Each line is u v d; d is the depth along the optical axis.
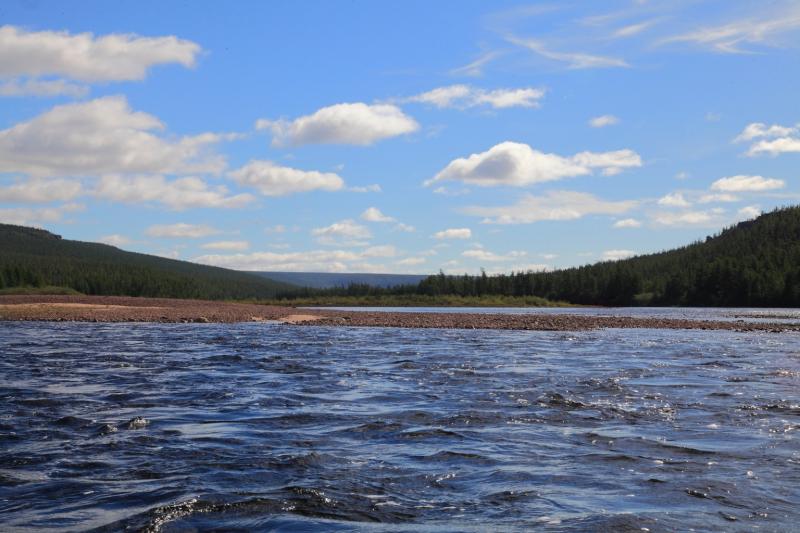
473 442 10.45
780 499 7.76
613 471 8.88
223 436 10.73
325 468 8.90
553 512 7.26
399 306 134.75
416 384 16.72
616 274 154.75
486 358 23.16
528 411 13.03
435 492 7.94
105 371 18.84
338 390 15.69
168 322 45.03
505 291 166.88
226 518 6.96
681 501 7.68
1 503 7.41
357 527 6.73
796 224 179.00
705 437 10.88
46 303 58.38
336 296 165.38
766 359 23.22
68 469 8.77
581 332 38.72
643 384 16.80
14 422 11.66
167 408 13.20
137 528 6.66
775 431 11.36
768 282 125.62
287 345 28.02
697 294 139.12
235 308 63.94
